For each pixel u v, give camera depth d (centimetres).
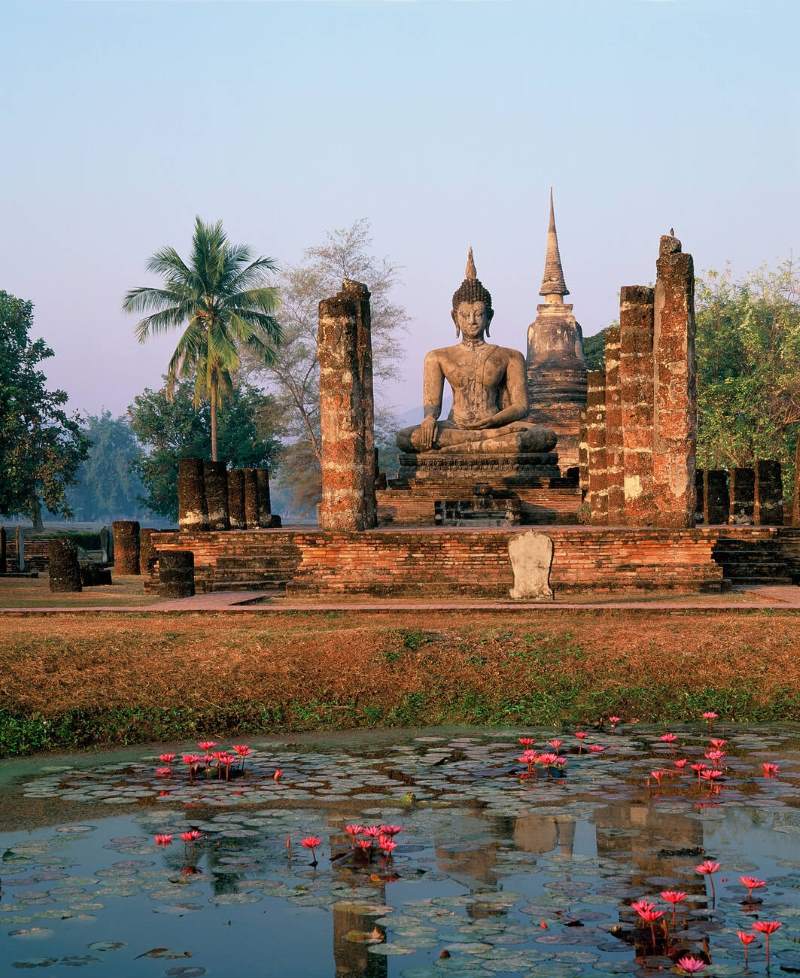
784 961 621
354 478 2128
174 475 6397
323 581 2080
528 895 725
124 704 1343
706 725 1283
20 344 5744
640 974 610
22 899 727
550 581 2070
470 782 1013
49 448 5575
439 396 3534
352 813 918
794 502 2603
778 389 4241
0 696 1345
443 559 2083
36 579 3088
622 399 2406
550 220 6481
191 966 631
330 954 643
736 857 793
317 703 1365
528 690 1399
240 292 5031
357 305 2323
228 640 1536
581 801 941
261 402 6450
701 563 2078
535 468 3375
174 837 859
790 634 1543
